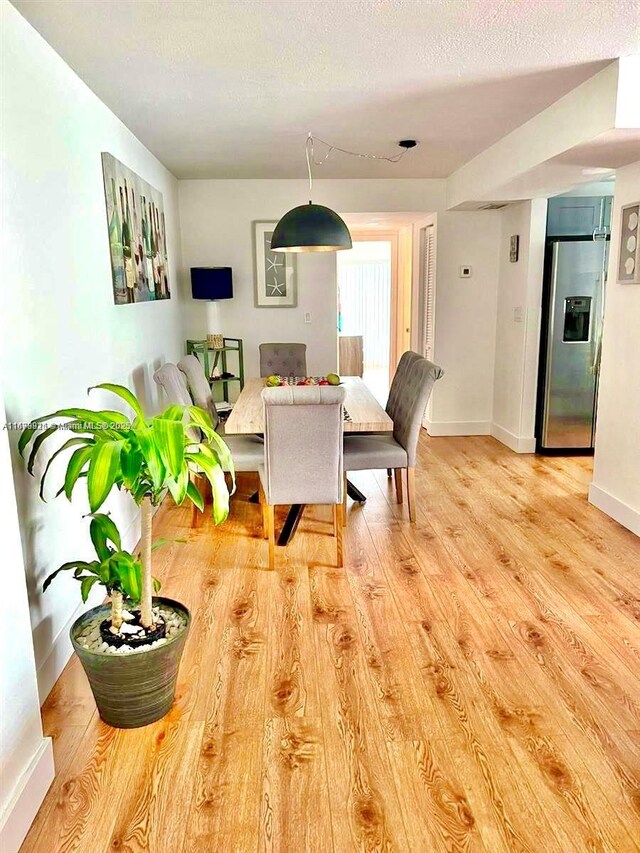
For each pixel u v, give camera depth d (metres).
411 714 2.20
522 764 1.96
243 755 2.01
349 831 1.72
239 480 4.94
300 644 2.63
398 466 3.89
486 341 6.16
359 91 3.22
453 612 2.89
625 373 3.84
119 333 3.58
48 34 2.45
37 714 1.84
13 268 2.15
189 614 2.22
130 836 1.71
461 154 4.77
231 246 5.89
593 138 3.07
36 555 2.29
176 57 2.73
